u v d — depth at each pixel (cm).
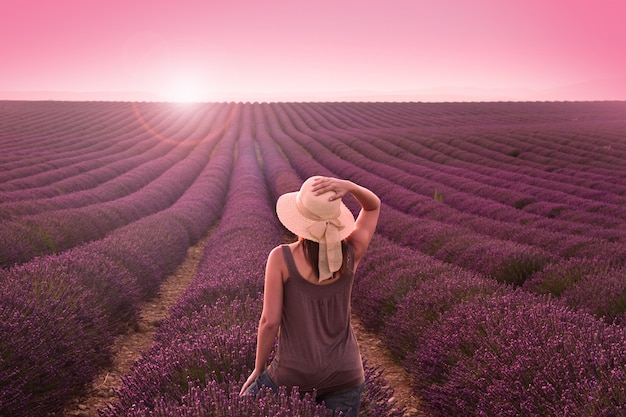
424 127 4750
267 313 206
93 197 1545
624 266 689
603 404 250
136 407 283
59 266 538
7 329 346
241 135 4747
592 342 314
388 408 293
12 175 2052
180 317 488
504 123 4997
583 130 3659
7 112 6012
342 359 214
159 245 867
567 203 1541
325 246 203
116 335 565
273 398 206
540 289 632
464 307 443
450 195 1650
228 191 2072
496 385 309
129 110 7125
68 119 5506
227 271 585
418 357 426
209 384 231
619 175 2150
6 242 757
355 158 2938
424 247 938
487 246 795
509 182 1939
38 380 346
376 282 628
